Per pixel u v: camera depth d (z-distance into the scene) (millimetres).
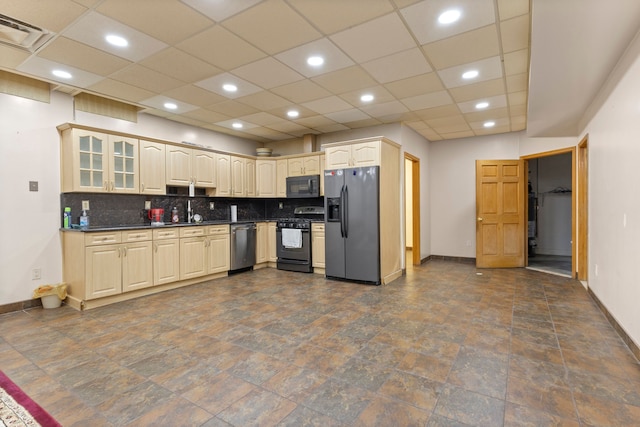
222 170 5289
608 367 2141
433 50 2783
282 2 2096
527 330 2775
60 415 1686
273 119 4895
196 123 5098
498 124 5219
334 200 4750
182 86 3549
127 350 2451
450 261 6312
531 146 5414
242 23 2340
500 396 1826
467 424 1595
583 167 4566
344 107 4320
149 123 4594
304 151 5898
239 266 5195
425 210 6262
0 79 3295
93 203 3945
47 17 2229
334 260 4754
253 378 2045
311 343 2555
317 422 1623
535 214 7172
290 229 5414
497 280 4672
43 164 3572
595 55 2424
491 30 2463
